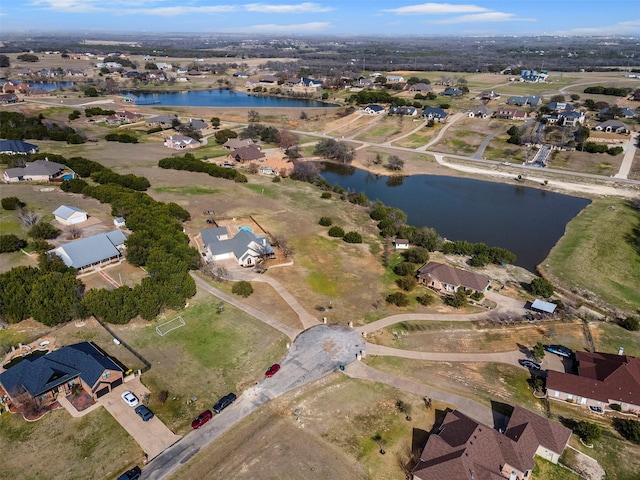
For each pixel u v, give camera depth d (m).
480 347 63.75
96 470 43.44
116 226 93.12
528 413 49.03
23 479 42.41
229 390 54.03
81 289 69.75
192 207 107.94
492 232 103.94
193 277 77.75
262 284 76.50
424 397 53.94
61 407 50.25
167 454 45.12
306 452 45.94
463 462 41.50
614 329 68.75
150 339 61.94
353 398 53.31
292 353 60.81
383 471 44.22
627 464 46.06
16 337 61.19
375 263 86.12
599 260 89.38
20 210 97.44
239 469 43.81
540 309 71.19
